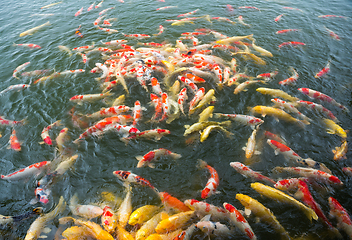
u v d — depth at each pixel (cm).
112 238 215
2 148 291
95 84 362
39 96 348
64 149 286
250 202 232
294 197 242
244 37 439
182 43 414
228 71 355
